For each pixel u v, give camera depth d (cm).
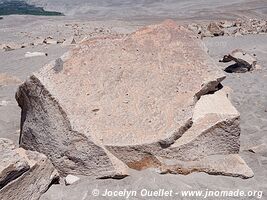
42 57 1278
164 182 450
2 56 1371
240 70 1018
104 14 3256
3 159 404
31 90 509
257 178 475
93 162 465
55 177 456
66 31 2314
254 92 821
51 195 434
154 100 522
